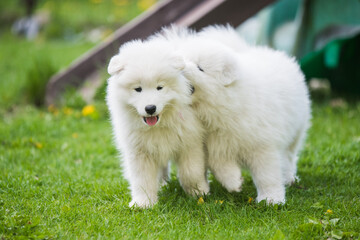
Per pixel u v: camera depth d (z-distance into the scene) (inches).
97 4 1211.9
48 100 489.4
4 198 247.9
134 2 1231.5
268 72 251.4
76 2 1229.7
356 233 201.2
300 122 269.9
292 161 284.8
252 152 238.8
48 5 1174.3
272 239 195.6
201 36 266.7
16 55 773.9
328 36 444.8
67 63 682.2
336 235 200.5
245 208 229.9
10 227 205.2
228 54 226.8
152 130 225.8
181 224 217.6
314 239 201.8
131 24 469.1
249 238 200.4
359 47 497.4
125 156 245.9
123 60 213.6
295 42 465.1
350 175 284.0
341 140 352.2
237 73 224.8
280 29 482.0
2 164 308.7
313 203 241.3
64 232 207.2
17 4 1200.2
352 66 515.8
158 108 206.7
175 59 211.5
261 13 492.1
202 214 227.6
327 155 319.3
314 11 448.1
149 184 240.5
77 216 225.8
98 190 263.0
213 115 228.7
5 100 502.3
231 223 216.2
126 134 230.7
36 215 224.8
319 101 496.4
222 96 224.5
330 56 471.2
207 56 223.9
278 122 243.6
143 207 236.2
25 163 315.9
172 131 226.1
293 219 220.7
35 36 1001.5
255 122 233.3
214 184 273.1
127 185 272.1
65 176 289.0
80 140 378.6
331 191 260.5
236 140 234.4
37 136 388.5
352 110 450.3
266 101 239.3
